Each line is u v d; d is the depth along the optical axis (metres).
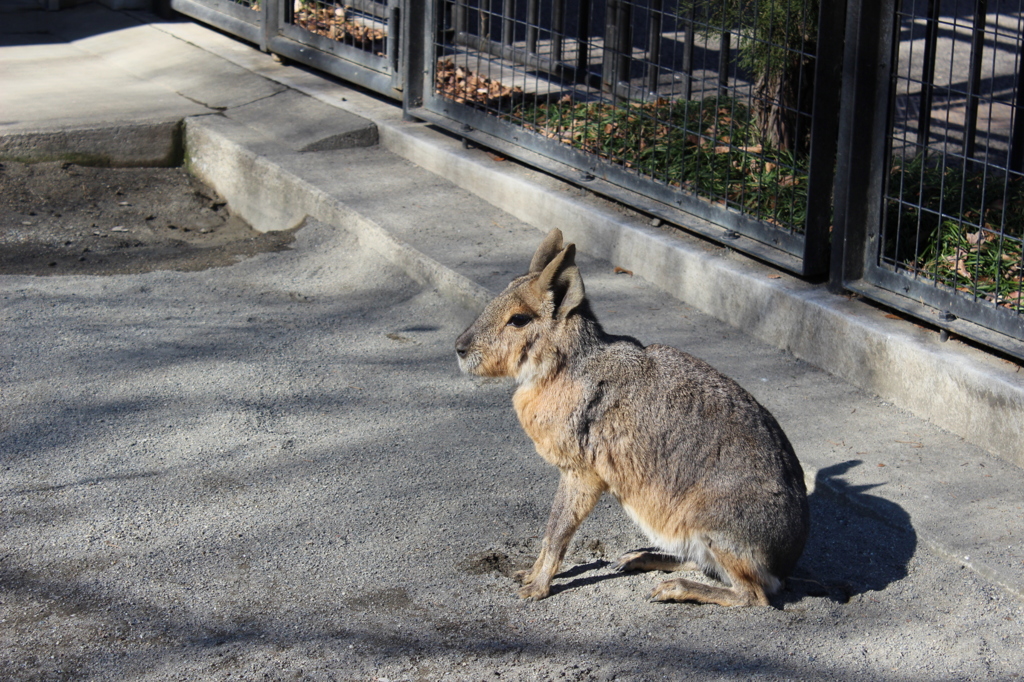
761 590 3.98
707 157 7.55
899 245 6.21
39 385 5.77
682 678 3.62
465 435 5.39
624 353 4.08
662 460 3.96
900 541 4.40
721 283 6.42
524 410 4.12
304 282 7.48
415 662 3.73
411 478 4.98
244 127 9.56
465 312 6.78
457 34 11.33
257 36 11.28
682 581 4.05
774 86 7.38
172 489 4.85
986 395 4.94
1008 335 5.13
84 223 8.50
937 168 7.14
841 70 5.79
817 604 4.04
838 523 4.56
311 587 4.16
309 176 8.50
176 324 6.70
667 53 11.19
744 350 6.07
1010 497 4.57
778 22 6.98
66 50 12.02
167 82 10.78
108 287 7.29
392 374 6.05
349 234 7.93
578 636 3.88
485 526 4.59
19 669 3.68
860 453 4.96
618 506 4.83
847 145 5.71
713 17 7.48
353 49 10.01
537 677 3.63
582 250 7.49
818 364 5.86
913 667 3.67
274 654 3.77
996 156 8.50
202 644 3.82
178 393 5.76
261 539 4.47
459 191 8.45
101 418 5.48
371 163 8.95
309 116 9.55
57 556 4.32
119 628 3.91
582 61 10.01
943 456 4.94
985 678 3.60
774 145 7.63
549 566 4.12
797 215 6.66
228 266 7.74
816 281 6.19
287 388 5.86
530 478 5.00
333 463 5.10
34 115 9.45
